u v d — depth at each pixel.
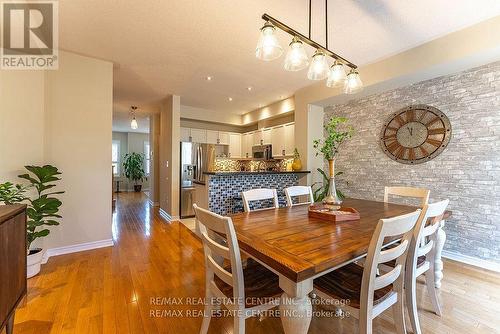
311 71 1.90
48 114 2.78
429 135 2.99
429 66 2.62
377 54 2.92
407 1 1.99
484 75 2.56
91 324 1.64
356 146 3.82
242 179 3.93
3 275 1.20
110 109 3.18
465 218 2.70
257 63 3.23
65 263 2.64
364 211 2.04
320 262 1.00
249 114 6.26
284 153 5.09
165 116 5.16
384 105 3.47
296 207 2.23
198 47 2.79
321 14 2.15
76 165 2.97
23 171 2.51
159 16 2.19
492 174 2.51
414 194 2.38
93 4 2.01
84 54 2.96
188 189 5.12
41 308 1.82
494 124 2.49
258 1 1.99
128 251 3.04
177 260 2.76
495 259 2.49
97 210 3.13
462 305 1.88
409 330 1.61
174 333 1.57
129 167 9.75
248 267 1.60
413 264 1.45
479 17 2.19
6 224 1.23
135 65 3.28
